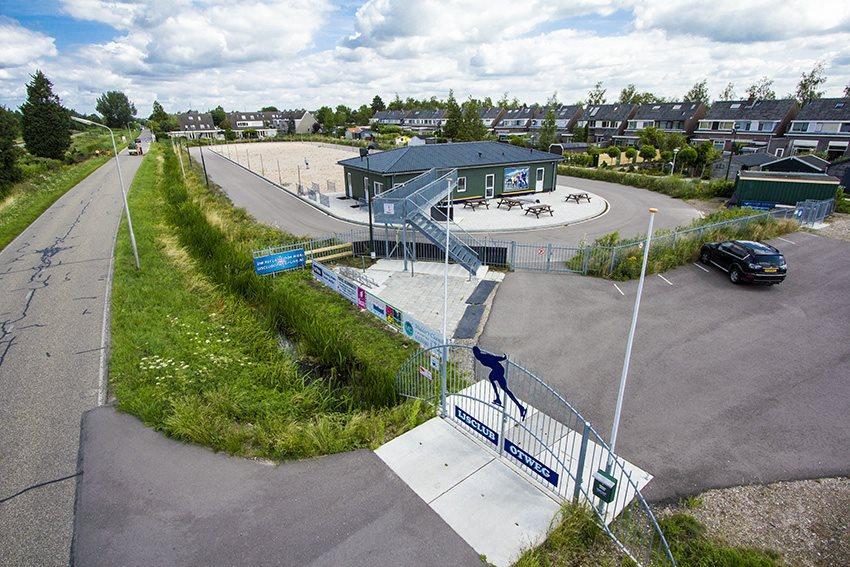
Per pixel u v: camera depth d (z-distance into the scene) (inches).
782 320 593.3
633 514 307.9
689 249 802.2
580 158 2234.3
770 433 390.6
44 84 2390.5
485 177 1395.2
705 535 293.7
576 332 574.9
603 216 1243.8
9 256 849.5
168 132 4926.2
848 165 1418.6
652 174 2081.7
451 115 2444.6
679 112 2955.2
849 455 365.1
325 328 542.9
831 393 443.5
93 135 4254.4
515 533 285.6
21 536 286.7
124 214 1171.3
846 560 278.5
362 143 3191.4
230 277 705.6
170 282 701.9
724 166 1851.6
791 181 1159.6
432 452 356.2
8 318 594.2
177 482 328.8
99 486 325.4
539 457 356.5
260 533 287.7
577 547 276.7
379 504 307.7
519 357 518.9
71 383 450.6
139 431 381.7
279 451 352.5
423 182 938.1
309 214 1310.3
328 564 267.0
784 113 2519.7
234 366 478.0
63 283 712.4
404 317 565.0
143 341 514.6
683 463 357.4
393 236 1043.3
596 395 446.0
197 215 1063.6
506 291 712.4
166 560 270.8
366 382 453.4
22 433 380.5
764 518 309.0
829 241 904.9
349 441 366.6
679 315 613.9
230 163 2559.1
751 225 919.0
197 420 379.2
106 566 267.6
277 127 5531.5
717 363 498.9
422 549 275.1
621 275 745.6
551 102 3602.4
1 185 1499.8
